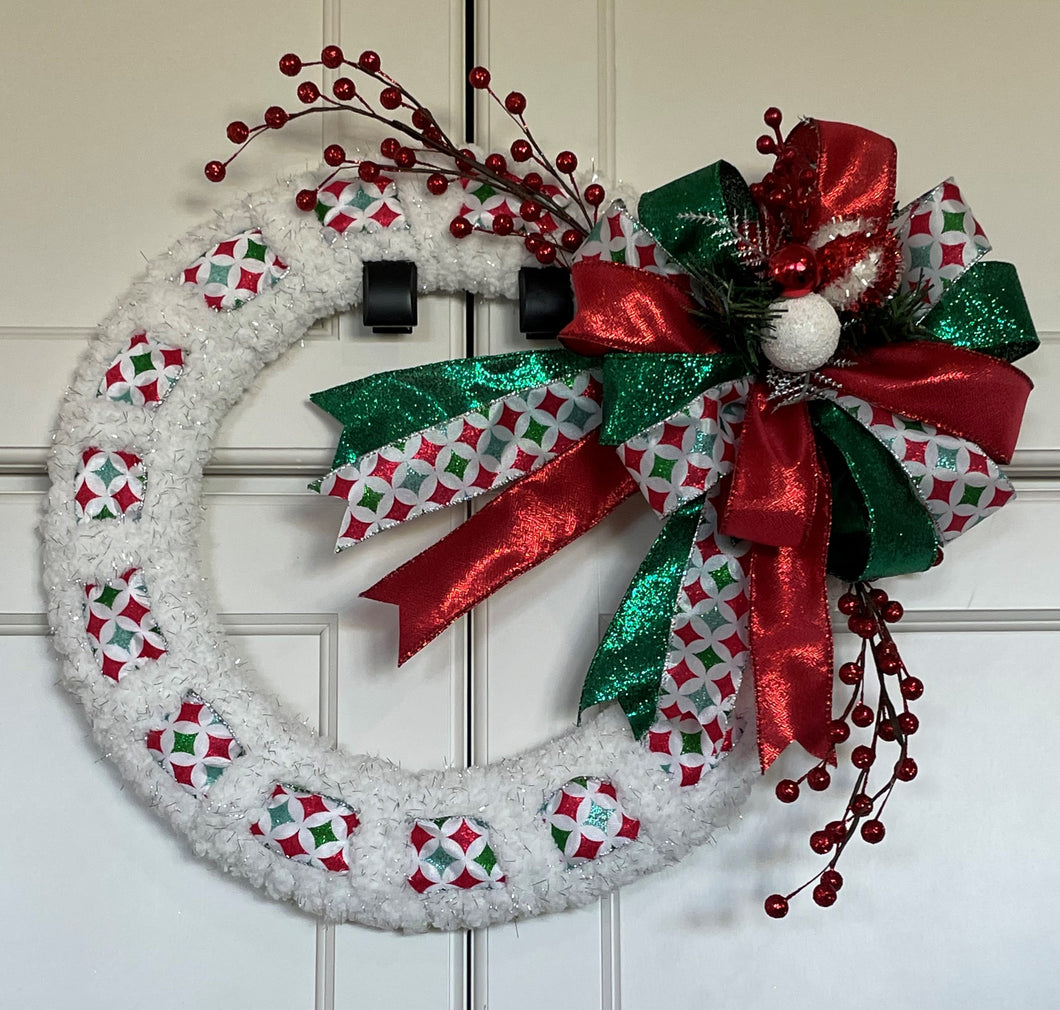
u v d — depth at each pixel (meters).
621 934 0.92
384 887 0.86
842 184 0.81
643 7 0.99
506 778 0.89
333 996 0.90
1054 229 0.98
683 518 0.86
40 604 0.93
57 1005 0.89
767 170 0.97
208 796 0.86
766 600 0.82
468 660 0.95
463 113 0.97
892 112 0.99
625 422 0.78
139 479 0.90
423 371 0.89
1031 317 0.92
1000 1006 0.92
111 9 0.98
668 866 0.91
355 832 0.87
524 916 0.88
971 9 1.00
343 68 0.97
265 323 0.91
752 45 0.99
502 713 0.94
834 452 0.85
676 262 0.82
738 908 0.92
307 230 0.91
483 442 0.87
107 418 0.89
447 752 0.93
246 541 0.94
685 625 0.85
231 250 0.92
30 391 0.94
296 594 0.94
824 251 0.78
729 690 0.85
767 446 0.79
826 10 1.00
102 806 0.91
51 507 0.89
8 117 0.97
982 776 0.94
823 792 0.94
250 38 0.98
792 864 0.93
